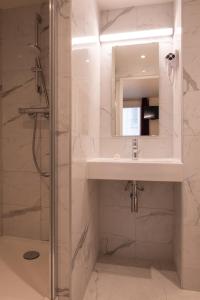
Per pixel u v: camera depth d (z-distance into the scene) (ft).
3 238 6.68
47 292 4.33
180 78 5.28
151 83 6.65
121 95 6.80
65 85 4.14
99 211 6.70
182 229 5.01
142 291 4.97
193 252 4.96
